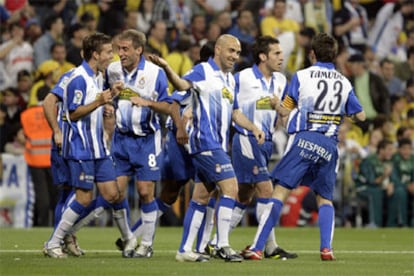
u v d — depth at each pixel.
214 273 29.97
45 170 58.78
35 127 58.38
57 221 38.50
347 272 31.00
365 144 66.88
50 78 59.97
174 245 44.69
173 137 38.72
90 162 35.97
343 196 64.25
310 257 37.84
